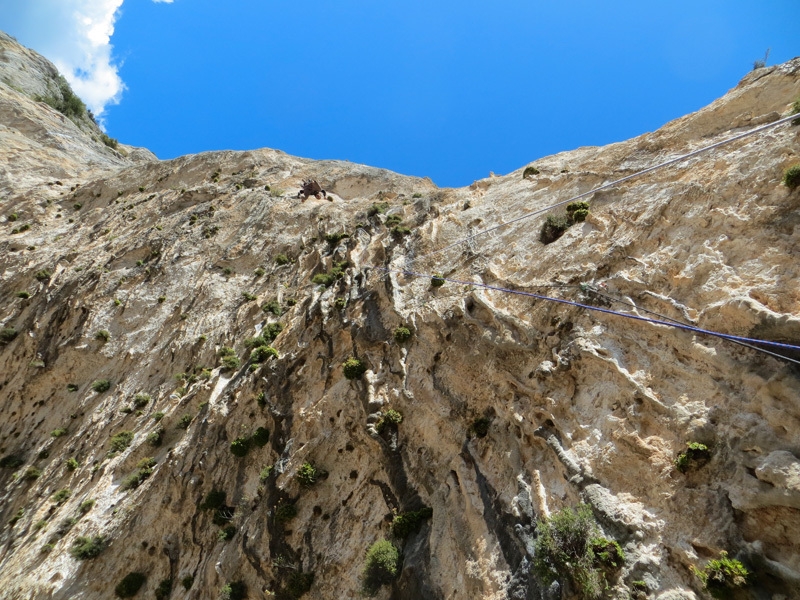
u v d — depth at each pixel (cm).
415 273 2508
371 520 1870
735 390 1304
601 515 1320
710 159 1884
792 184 1511
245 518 2114
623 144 2455
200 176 5700
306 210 4347
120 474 2716
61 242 5022
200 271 4106
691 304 1544
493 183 3064
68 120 7388
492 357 1914
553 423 1616
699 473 1256
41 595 2242
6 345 3966
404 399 2034
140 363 3547
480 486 1672
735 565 1070
